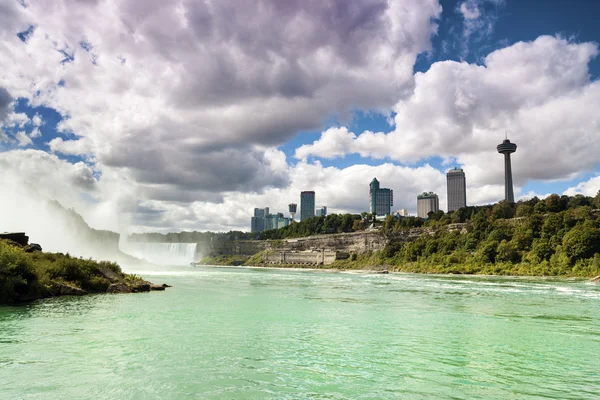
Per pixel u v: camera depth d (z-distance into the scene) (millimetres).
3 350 19141
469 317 32938
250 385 14992
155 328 25344
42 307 33406
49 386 14305
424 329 27203
